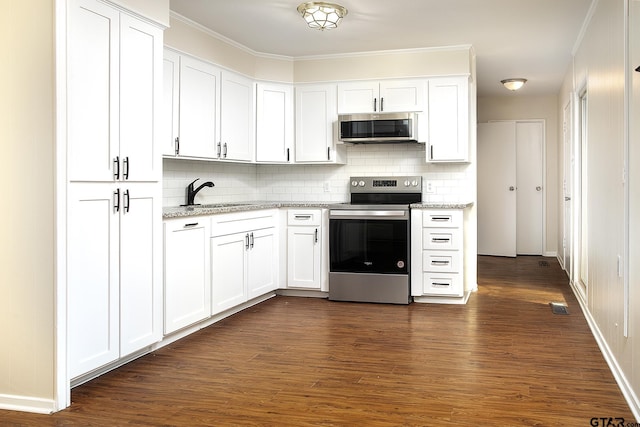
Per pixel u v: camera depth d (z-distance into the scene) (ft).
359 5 13.97
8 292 9.23
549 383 10.09
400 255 16.97
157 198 11.55
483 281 21.21
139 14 10.85
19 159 9.11
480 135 29.19
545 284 20.47
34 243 9.10
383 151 19.29
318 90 18.76
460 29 16.10
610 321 11.19
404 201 18.81
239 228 15.51
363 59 18.35
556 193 28.66
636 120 8.91
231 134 16.97
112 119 10.23
